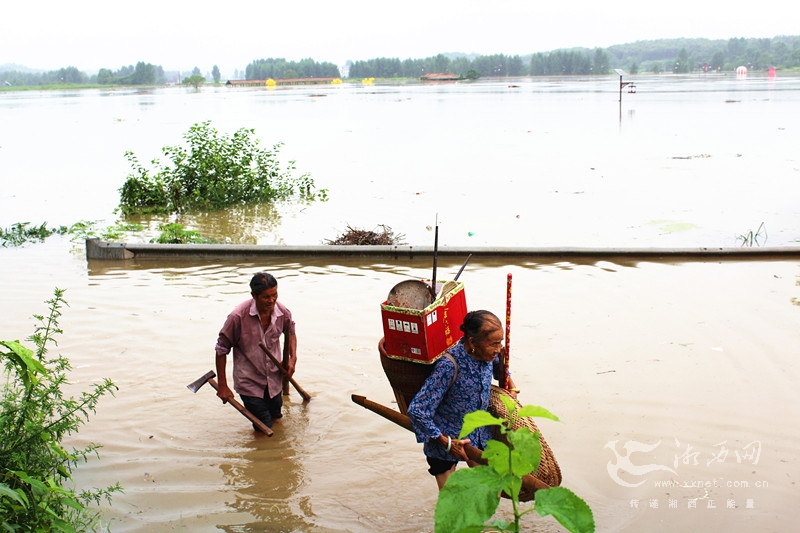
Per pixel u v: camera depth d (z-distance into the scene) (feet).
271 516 17.04
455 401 15.49
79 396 22.79
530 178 65.10
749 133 98.17
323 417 21.68
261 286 19.53
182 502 17.57
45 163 84.48
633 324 27.66
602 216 48.60
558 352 25.25
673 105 164.96
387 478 18.62
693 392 22.25
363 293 32.30
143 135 119.75
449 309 16.58
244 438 20.63
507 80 563.48
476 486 10.35
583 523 10.11
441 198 56.80
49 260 39.55
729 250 36.29
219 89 510.17
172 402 22.65
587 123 120.67
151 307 30.99
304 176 61.16
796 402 21.49
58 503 15.28
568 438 19.86
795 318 27.86
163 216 52.95
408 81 647.15
